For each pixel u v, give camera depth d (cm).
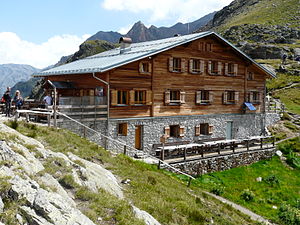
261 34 9800
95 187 984
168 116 2461
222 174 2320
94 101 2025
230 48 2878
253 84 3244
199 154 2361
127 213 877
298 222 1593
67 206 735
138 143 2330
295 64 6838
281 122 3838
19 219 654
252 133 3259
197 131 2669
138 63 2261
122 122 2178
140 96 2327
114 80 2123
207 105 2759
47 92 2559
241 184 2181
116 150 2136
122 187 1189
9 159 877
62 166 1015
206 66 2723
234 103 3017
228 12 16712
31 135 1404
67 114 1873
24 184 753
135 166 1578
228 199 1822
